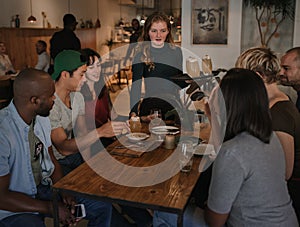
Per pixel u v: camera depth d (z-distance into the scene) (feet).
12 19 24.44
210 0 19.30
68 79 7.77
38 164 6.57
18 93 5.93
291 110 5.96
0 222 5.97
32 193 6.32
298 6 18.51
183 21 19.83
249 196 4.71
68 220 6.10
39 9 27.96
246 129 4.82
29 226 5.90
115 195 5.08
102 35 38.14
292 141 5.79
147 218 7.93
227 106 4.93
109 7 39.55
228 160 4.61
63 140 7.49
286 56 7.52
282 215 4.76
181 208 4.71
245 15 19.77
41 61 22.54
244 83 4.83
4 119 5.96
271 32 19.62
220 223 4.77
